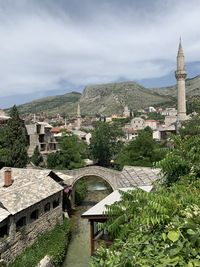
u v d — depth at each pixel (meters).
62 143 69.44
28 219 29.52
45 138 88.81
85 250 31.77
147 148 49.78
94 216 17.25
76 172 49.38
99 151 91.94
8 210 26.56
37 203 31.53
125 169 32.34
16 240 27.05
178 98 81.25
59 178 43.84
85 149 94.56
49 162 67.44
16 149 58.94
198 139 9.99
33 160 72.50
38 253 27.84
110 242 16.81
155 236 5.93
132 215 7.20
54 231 34.28
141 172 30.94
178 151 10.03
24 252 27.88
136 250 5.82
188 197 6.44
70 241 34.50
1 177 40.06
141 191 7.34
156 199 6.43
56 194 36.75
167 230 5.73
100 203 19.34
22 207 28.12
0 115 94.38
